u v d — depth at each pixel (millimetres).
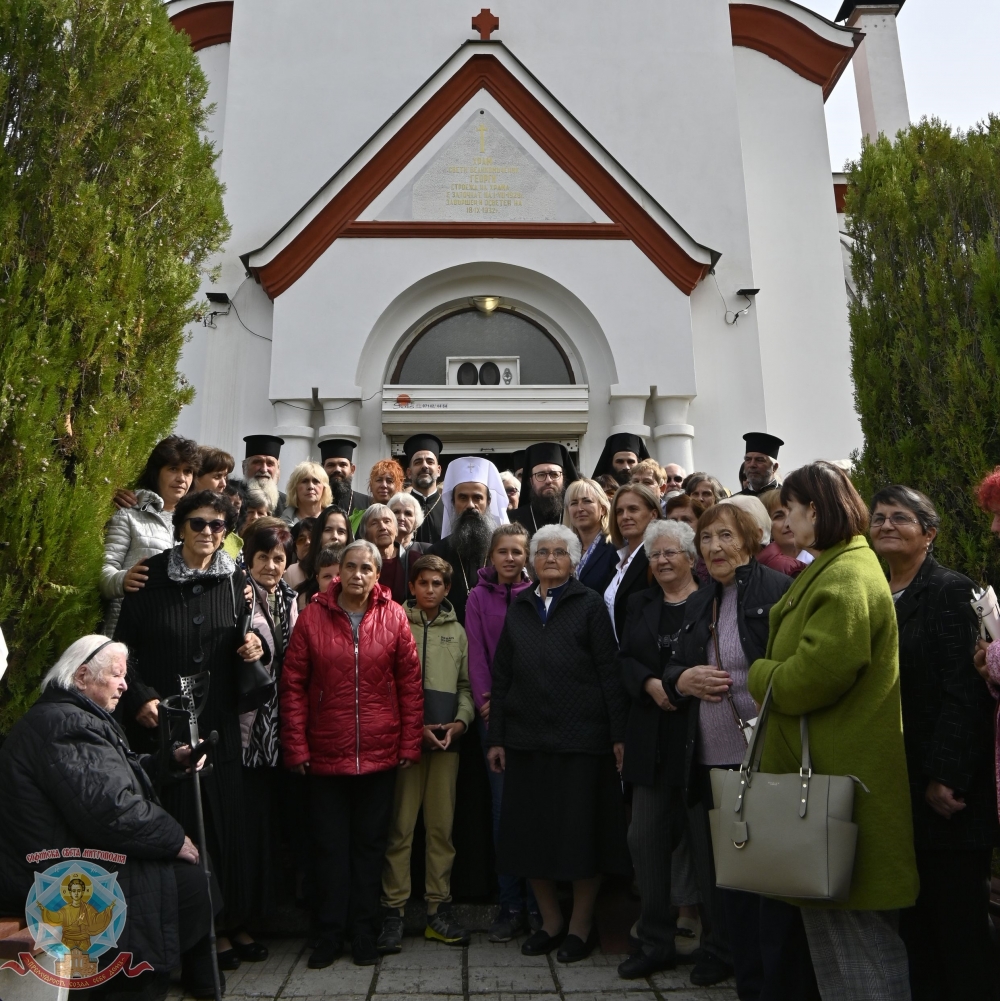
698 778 4051
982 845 3344
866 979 3004
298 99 11766
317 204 10812
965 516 4707
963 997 3324
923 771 3377
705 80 12125
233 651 4512
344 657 4672
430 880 4828
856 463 5352
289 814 5047
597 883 4547
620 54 12172
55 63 4711
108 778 3605
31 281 4402
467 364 11094
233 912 4355
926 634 3504
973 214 5133
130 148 4984
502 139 11109
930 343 4980
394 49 11930
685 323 10891
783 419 11602
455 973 4277
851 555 3240
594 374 10977
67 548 4191
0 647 3475
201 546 4492
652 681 4227
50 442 4262
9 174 4426
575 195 11047
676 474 8055
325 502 6914
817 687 3045
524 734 4582
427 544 6090
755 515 4562
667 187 11836
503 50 11156
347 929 4555
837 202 12727
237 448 10805
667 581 4434
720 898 4105
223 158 11570
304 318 10672
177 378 5312
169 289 4988
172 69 5262
